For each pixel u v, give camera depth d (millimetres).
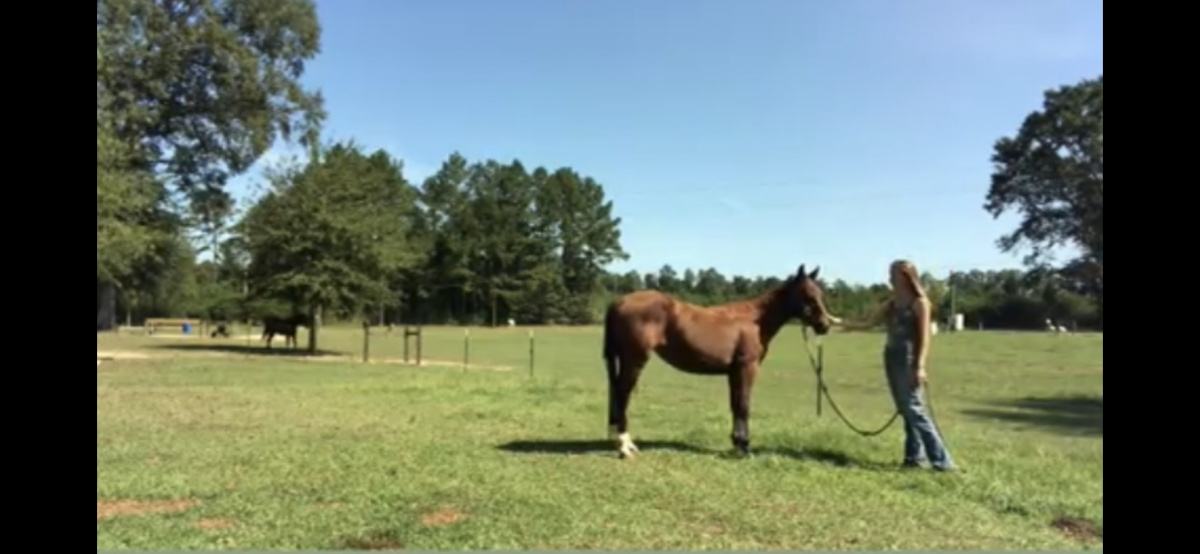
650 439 9742
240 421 11016
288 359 26438
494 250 97688
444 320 97125
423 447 8898
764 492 6922
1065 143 82312
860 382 19844
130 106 39188
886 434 10414
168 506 6285
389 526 5715
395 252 34750
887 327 8656
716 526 5871
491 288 97750
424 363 26141
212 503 6359
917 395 8172
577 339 50312
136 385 16328
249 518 5934
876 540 5602
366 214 34406
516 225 100375
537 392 15109
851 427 9883
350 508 6227
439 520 5957
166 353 28594
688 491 6898
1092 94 80125
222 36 41094
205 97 43000
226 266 41094
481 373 20938
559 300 101500
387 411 12172
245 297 34938
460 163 98938
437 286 97062
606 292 110438
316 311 32906
